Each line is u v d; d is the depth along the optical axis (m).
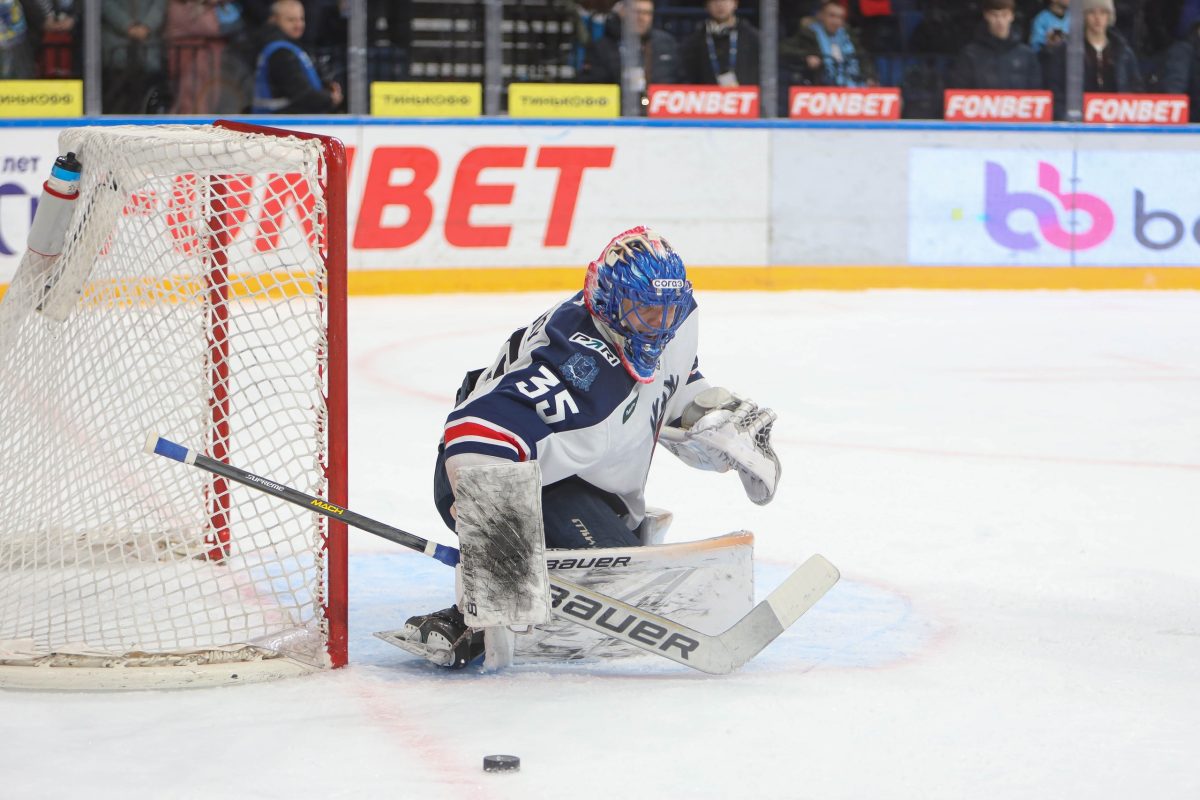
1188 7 24.08
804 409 12.64
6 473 6.23
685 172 22.11
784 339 17.14
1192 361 15.77
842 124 22.58
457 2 21.45
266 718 4.98
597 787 4.34
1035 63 23.53
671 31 24.06
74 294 6.24
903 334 17.72
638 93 22.20
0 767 4.50
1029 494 9.37
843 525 8.41
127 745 4.70
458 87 21.47
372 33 21.36
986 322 18.97
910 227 22.95
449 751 4.64
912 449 10.88
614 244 5.54
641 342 5.53
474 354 15.70
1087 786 4.40
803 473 9.94
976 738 4.83
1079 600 6.84
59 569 5.95
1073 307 20.84
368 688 5.34
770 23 22.52
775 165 22.44
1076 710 5.16
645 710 5.09
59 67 19.89
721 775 4.45
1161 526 8.52
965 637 6.16
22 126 18.77
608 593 5.50
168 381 6.54
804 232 22.66
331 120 20.48
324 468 5.68
